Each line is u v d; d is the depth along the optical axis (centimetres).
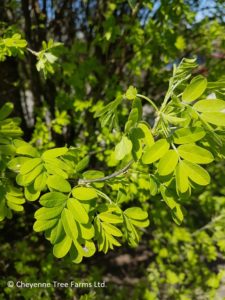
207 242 389
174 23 345
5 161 161
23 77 503
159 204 361
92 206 138
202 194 394
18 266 348
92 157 407
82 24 461
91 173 157
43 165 137
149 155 119
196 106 120
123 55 419
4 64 418
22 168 134
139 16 425
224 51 394
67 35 467
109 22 336
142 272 481
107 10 412
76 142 412
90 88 452
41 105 457
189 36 413
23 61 469
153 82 425
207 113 118
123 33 372
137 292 385
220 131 128
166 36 346
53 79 436
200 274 401
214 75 344
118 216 141
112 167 368
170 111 129
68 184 130
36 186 131
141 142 127
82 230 128
